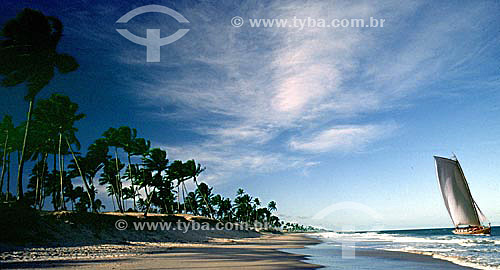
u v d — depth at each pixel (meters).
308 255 26.05
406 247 38.03
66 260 17.64
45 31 30.31
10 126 42.38
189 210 104.88
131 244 31.41
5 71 28.70
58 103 38.72
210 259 20.50
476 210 55.75
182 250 28.11
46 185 60.56
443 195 55.41
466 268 18.64
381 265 19.72
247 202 141.12
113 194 71.50
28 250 20.61
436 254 26.92
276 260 21.33
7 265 15.12
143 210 88.31
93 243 27.88
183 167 80.25
